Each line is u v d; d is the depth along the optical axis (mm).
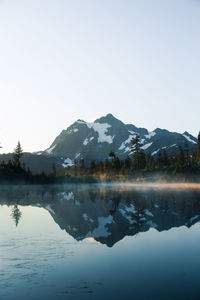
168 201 30078
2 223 16219
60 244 11375
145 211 21625
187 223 16172
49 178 106375
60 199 33844
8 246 10984
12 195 41750
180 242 11805
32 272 8297
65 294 6918
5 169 99250
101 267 8766
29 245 11156
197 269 8617
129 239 12320
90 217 18578
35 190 57438
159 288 7281
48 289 7191
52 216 19047
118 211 21703
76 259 9516
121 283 7586
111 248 10852
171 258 9664
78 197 36938
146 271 8477
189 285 7465
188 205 25891
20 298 6707
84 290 7156
